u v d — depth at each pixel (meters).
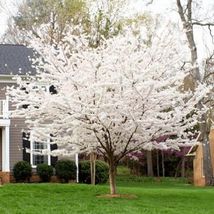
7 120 25.78
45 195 16.30
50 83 16.28
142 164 42.31
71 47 20.42
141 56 15.75
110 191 17.34
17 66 27.81
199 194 18.00
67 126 15.81
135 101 15.32
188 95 16.22
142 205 14.52
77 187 18.39
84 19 36.47
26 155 26.45
